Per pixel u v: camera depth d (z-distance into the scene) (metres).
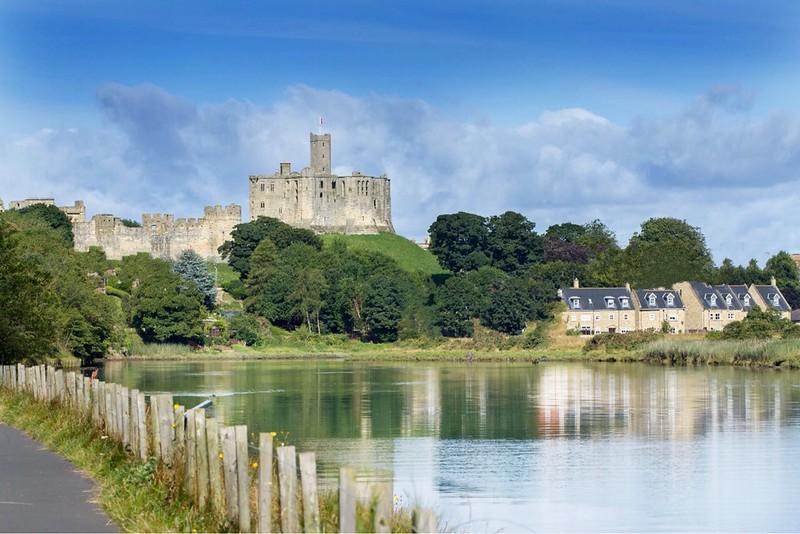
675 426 83.62
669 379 129.62
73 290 150.62
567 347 198.88
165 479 33.84
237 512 29.22
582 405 99.62
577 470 63.34
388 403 102.19
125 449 39.12
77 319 151.00
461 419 88.88
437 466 64.38
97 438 42.31
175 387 121.69
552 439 76.56
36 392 57.09
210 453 30.59
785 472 62.88
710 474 62.16
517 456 68.56
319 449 71.25
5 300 85.50
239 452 28.62
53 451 43.78
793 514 52.03
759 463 66.00
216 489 30.48
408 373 149.38
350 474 23.86
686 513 52.03
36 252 151.25
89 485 36.31
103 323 161.62
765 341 163.50
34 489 35.66
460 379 135.50
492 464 65.38
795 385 118.62
